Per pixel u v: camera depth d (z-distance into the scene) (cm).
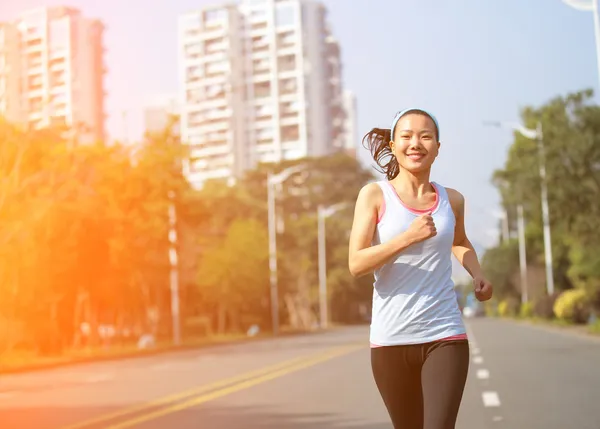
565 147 3956
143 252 4931
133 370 2627
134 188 4869
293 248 10144
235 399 1553
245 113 18350
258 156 18262
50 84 14762
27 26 15038
